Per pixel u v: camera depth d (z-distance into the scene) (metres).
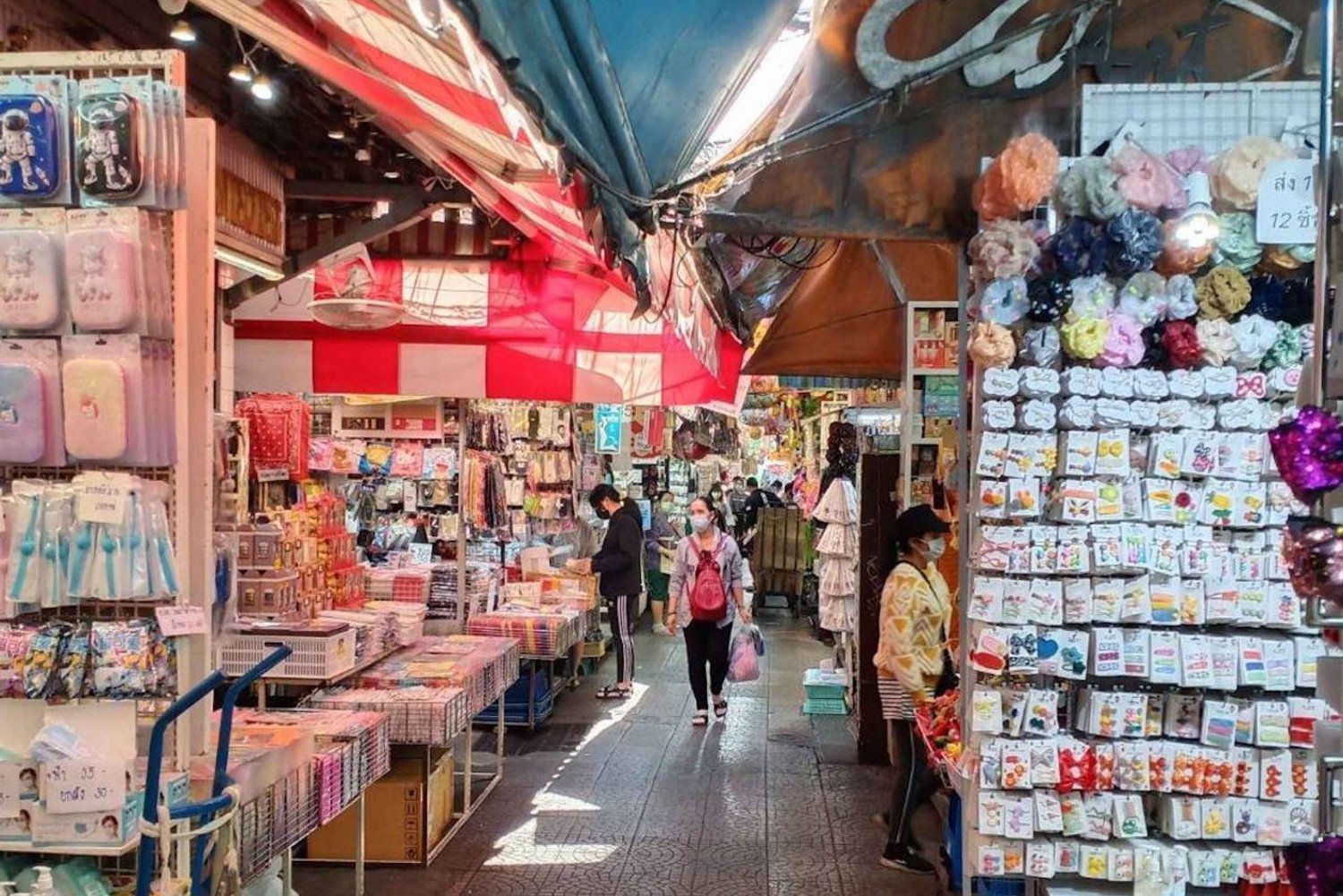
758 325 10.45
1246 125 3.92
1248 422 3.74
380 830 5.55
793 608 15.67
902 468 7.09
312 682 5.50
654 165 3.10
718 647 8.67
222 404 5.70
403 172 5.30
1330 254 2.25
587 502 13.51
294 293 6.96
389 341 6.93
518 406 10.32
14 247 2.75
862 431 10.98
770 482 22.72
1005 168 3.75
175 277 2.92
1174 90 3.94
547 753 7.75
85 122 2.76
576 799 6.68
